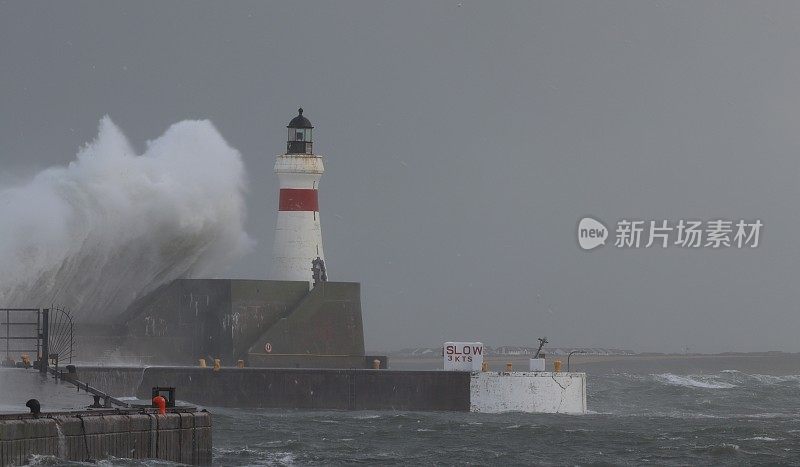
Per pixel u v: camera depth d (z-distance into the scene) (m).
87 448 110.38
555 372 184.25
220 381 185.88
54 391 145.75
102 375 184.38
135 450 115.75
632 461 141.50
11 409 128.88
